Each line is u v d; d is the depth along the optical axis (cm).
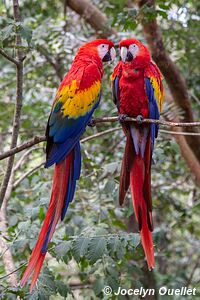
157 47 725
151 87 570
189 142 778
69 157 512
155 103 574
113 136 803
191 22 766
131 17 639
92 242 509
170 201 797
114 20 666
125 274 607
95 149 823
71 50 791
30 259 455
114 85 584
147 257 507
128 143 552
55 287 508
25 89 848
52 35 795
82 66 557
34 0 854
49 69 873
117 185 617
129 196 743
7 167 537
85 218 661
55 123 524
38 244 463
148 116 573
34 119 848
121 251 510
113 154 799
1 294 493
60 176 502
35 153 875
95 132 819
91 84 544
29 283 504
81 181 675
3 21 725
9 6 838
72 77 548
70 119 527
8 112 871
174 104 764
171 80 740
